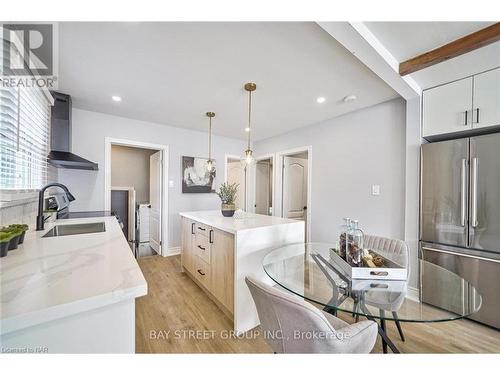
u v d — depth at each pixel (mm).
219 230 2066
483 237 1878
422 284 1362
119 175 4930
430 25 1404
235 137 4535
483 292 1860
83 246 1229
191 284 2674
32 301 649
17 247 1179
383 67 1739
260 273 1918
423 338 1722
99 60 1803
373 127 2814
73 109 2928
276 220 2305
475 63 1797
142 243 4625
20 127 1595
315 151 3564
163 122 3547
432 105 2234
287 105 2801
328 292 1217
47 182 2338
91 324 721
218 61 1814
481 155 1887
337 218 3229
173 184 3830
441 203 2115
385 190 2701
